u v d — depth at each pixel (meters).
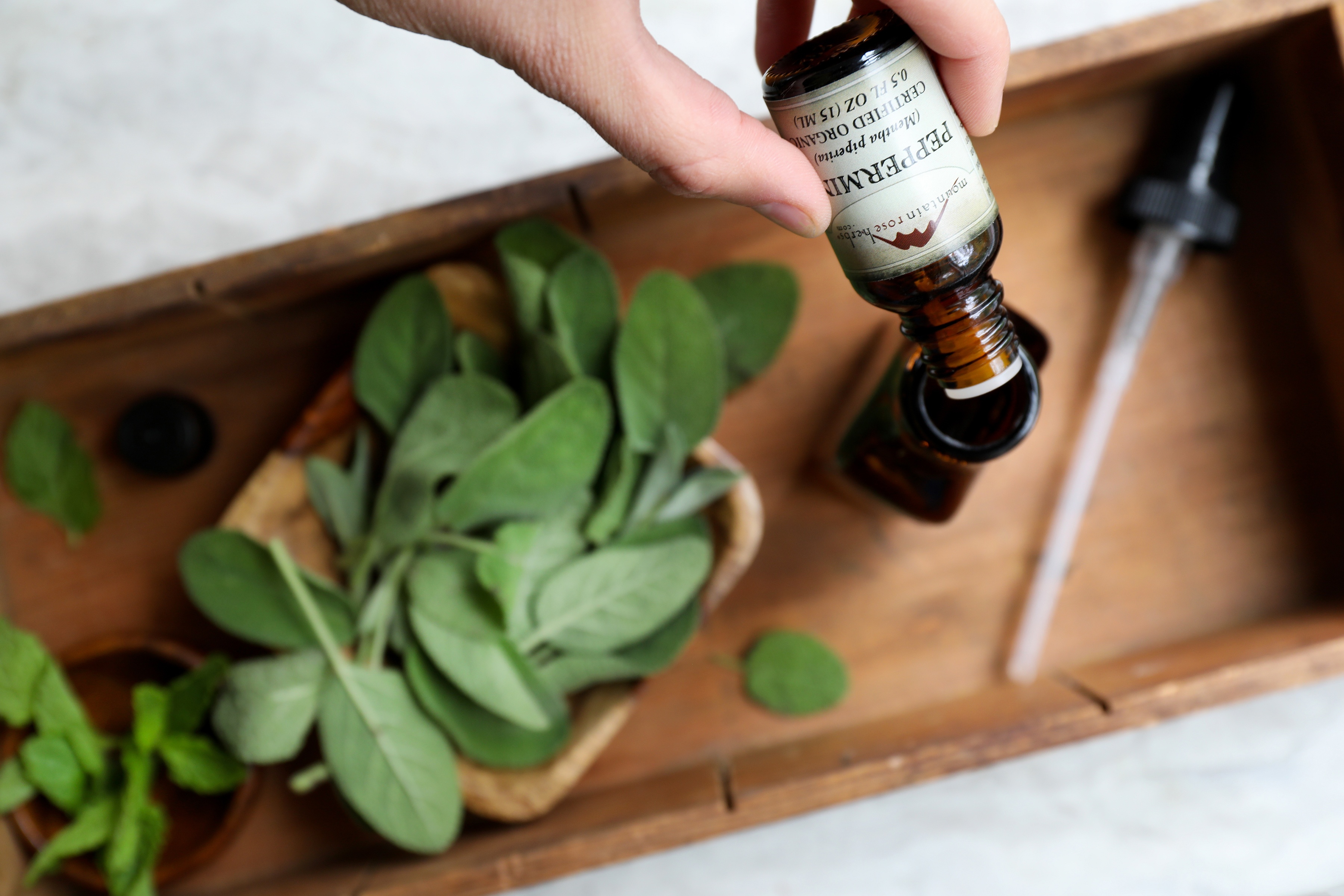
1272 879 0.47
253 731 0.42
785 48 0.40
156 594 0.47
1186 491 0.46
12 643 0.43
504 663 0.42
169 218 0.49
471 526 0.43
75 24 0.49
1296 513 0.46
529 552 0.42
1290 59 0.43
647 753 0.46
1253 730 0.48
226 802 0.46
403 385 0.44
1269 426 0.46
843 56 0.33
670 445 0.42
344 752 0.42
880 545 0.47
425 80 0.49
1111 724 0.42
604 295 0.43
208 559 0.43
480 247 0.45
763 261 0.46
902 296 0.35
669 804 0.43
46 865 0.43
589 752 0.43
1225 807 0.48
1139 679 0.43
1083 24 0.47
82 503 0.46
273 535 0.44
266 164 0.49
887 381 0.42
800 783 0.43
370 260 0.44
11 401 0.47
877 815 0.48
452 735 0.43
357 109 0.49
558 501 0.43
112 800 0.44
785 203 0.34
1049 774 0.48
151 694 0.43
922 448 0.39
